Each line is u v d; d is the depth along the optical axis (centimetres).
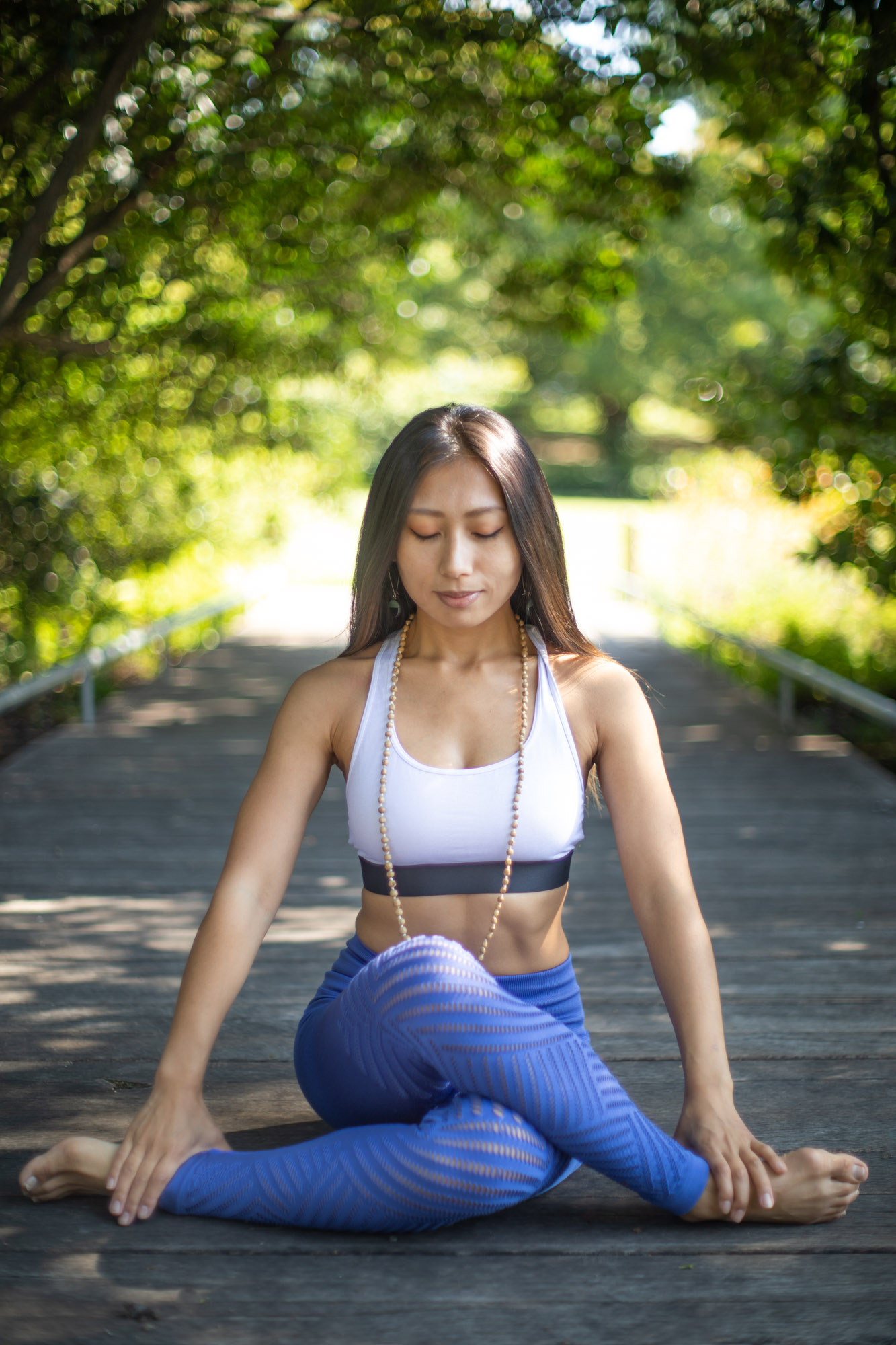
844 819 551
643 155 749
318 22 677
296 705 228
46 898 437
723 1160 213
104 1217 218
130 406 865
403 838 218
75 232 718
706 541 1177
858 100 573
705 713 809
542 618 228
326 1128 258
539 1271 204
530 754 218
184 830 534
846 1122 263
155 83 624
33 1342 186
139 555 1047
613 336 3478
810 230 628
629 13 640
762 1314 194
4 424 791
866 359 689
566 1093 205
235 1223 216
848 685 639
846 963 369
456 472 213
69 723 786
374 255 905
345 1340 187
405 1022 203
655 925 224
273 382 966
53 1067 292
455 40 662
